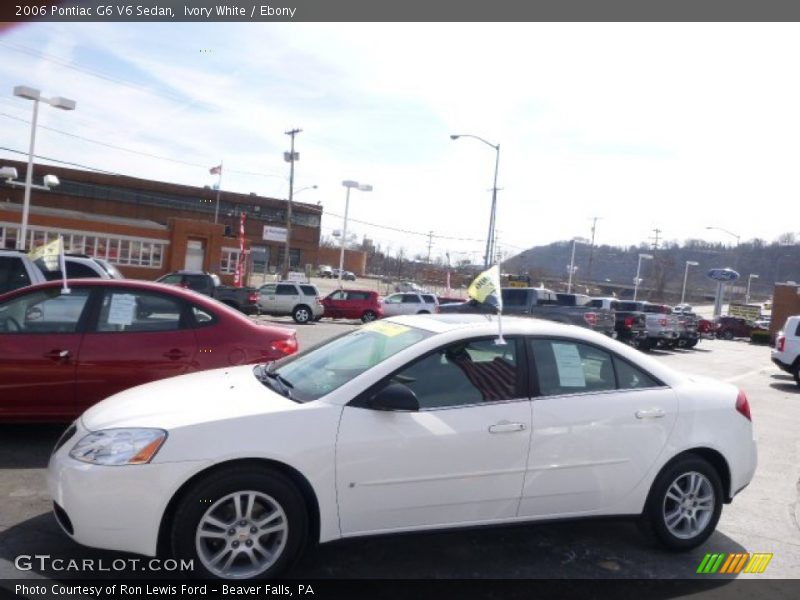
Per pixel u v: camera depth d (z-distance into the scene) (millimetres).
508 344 4539
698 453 4910
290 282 30781
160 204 73750
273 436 3830
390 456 3996
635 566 4547
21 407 6051
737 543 5152
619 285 100500
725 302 111875
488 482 4223
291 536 3861
